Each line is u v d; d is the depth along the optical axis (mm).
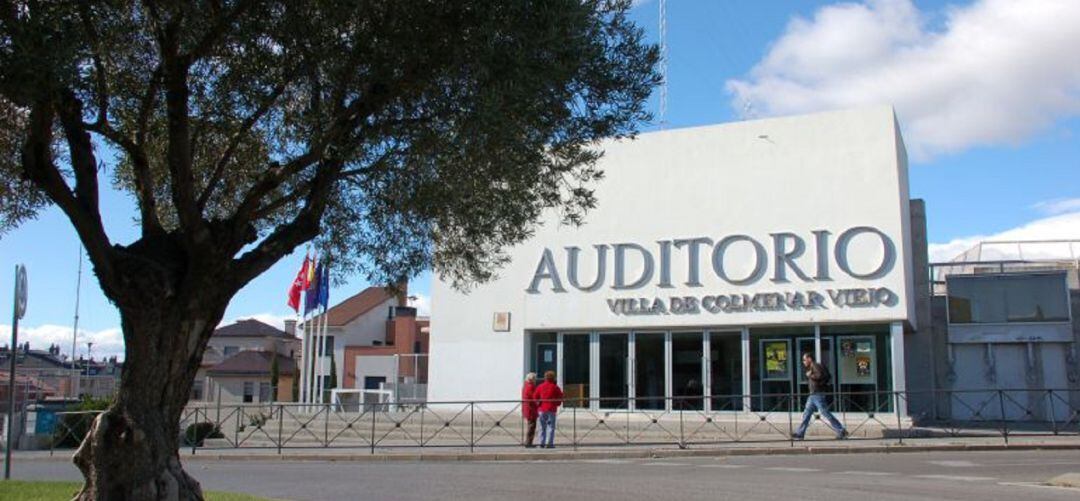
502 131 6777
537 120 7160
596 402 22578
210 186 7328
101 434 6637
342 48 6781
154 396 6750
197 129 8016
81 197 6672
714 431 19688
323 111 7223
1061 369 22625
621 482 12266
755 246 21359
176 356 6809
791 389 20891
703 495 10789
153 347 6680
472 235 8953
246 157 9281
